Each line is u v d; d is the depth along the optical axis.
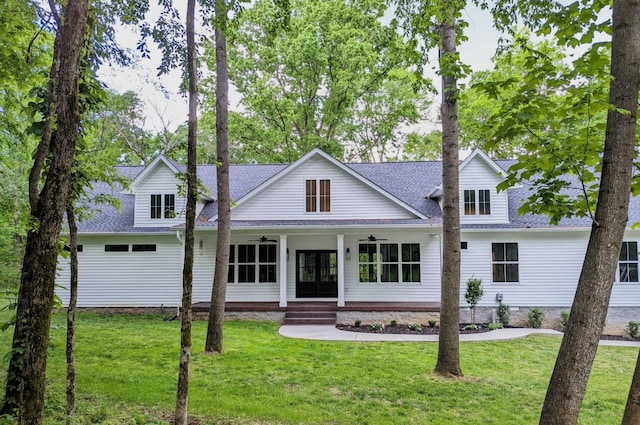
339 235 14.09
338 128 27.67
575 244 14.30
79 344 9.27
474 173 14.96
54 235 3.66
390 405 6.07
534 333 12.20
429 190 16.55
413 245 15.13
